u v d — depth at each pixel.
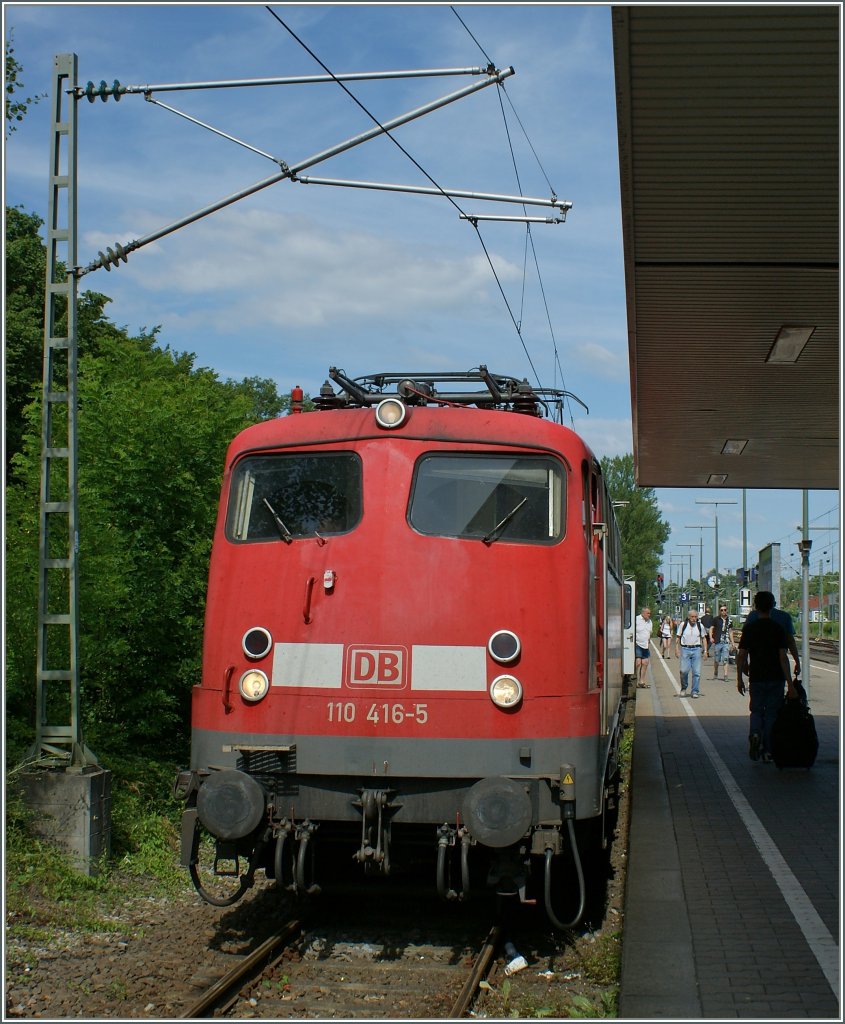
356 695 7.30
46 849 8.59
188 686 12.62
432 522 7.61
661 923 7.07
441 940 7.66
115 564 10.78
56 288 9.34
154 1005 6.18
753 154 8.33
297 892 7.69
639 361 14.46
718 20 6.53
